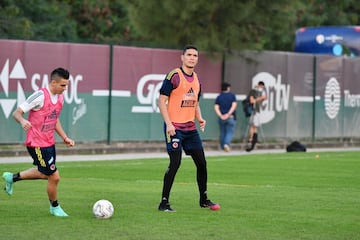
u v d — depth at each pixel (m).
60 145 68.56
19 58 65.44
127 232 28.06
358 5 127.00
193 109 33.47
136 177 47.94
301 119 85.81
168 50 74.56
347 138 90.88
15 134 65.19
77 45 68.69
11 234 27.44
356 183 46.69
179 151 33.00
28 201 35.38
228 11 77.88
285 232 28.81
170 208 33.22
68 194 38.28
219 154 70.88
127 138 72.12
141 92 72.88
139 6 80.56
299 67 85.38
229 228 29.38
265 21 80.25
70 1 105.88
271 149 80.56
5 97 64.75
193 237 27.45
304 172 53.38
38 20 97.75
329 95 88.56
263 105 81.69
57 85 30.80
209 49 77.25
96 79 70.00
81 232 27.94
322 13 122.25
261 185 44.59
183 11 77.00
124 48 71.56
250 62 80.44
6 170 50.66
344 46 97.00
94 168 53.62
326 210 34.59
